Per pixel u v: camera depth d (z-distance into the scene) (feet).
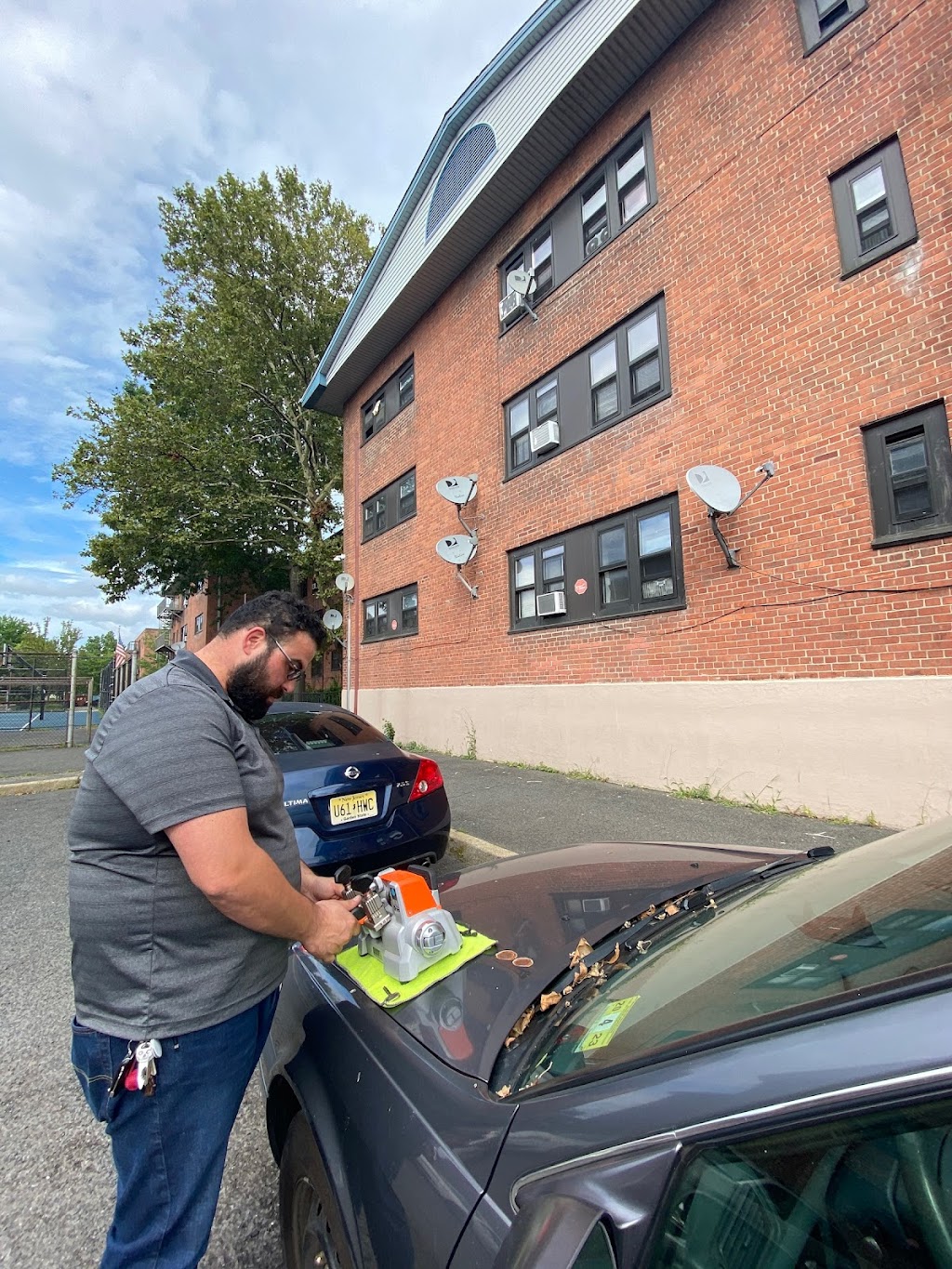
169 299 65.31
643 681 25.02
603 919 6.02
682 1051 3.27
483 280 36.24
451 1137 3.79
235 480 62.08
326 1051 5.05
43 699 68.44
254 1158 7.41
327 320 62.13
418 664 41.55
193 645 108.68
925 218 17.46
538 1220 2.88
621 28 24.31
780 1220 2.62
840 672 18.83
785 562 20.34
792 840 16.61
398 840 12.56
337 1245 4.32
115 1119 4.46
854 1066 2.53
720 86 23.02
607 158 28.02
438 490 34.53
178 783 4.31
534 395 32.17
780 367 20.67
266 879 4.47
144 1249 4.48
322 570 61.67
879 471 18.25
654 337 25.57
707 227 23.26
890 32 18.31
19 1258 6.06
